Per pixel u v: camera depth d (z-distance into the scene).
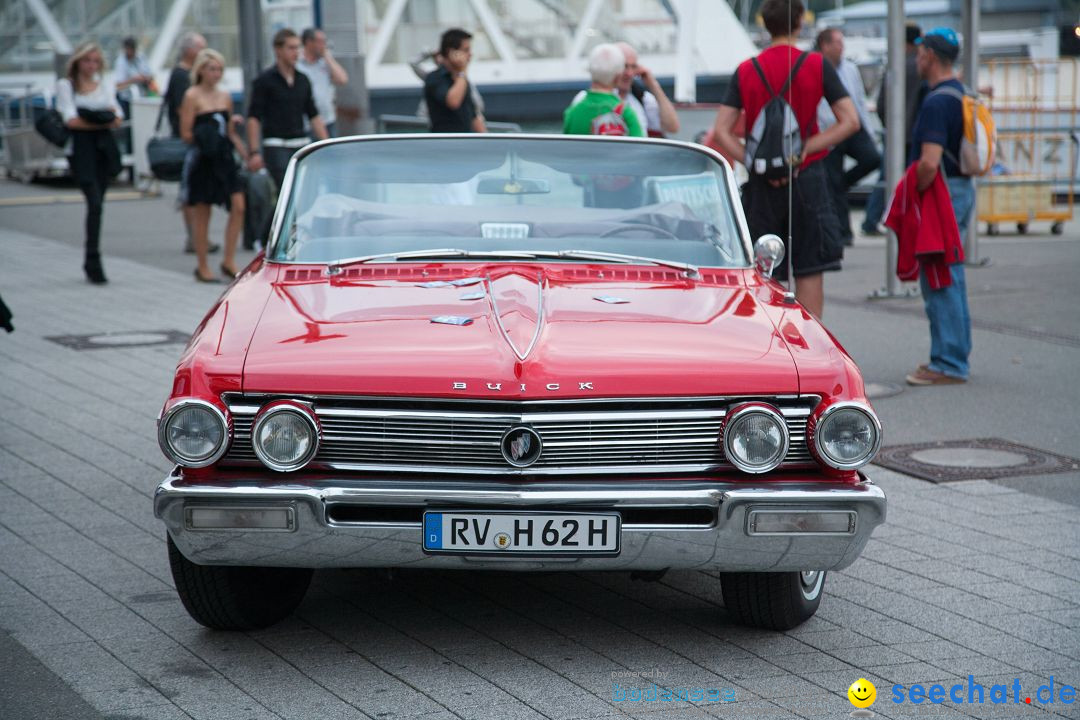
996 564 5.70
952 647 4.80
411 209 5.68
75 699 4.28
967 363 9.27
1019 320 11.56
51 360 9.90
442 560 4.32
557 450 4.34
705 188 5.85
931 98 8.97
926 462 7.34
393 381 4.31
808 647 4.80
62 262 15.05
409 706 4.24
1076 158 19.91
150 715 4.16
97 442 7.62
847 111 8.02
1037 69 21.27
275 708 4.22
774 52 8.09
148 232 17.78
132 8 27.64
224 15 27.81
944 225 8.98
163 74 27.81
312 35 16.48
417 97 28.17
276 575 4.94
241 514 4.25
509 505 4.27
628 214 5.71
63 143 13.38
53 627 4.90
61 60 23.92
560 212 5.70
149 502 6.50
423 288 5.03
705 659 4.67
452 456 4.34
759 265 5.56
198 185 13.52
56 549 5.79
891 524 6.27
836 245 8.23
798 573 4.80
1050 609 5.17
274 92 14.32
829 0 54.22
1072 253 15.73
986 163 9.23
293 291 5.05
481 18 28.97
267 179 14.98
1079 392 8.98
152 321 11.52
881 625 5.02
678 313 4.85
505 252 5.45
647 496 4.27
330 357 4.40
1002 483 6.94
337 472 4.34
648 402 4.36
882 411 8.52
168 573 5.51
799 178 8.09
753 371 4.42
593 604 5.22
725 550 4.36
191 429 4.29
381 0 28.17
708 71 29.20
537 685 4.42
